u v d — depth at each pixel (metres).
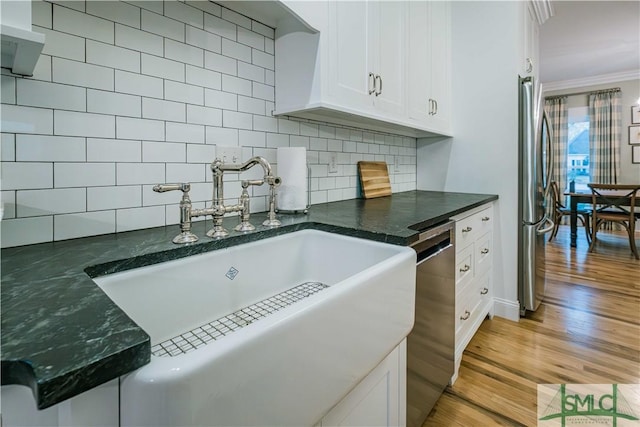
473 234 1.94
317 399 0.61
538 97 2.27
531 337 2.05
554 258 3.71
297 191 1.47
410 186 2.70
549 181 2.50
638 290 2.76
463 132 2.50
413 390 1.16
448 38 2.46
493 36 2.33
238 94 1.38
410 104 1.98
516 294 2.30
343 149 1.99
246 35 1.40
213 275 0.96
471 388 1.58
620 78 5.10
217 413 0.43
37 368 0.35
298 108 1.45
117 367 0.39
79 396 0.39
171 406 0.39
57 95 0.93
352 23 1.52
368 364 0.76
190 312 0.91
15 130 0.86
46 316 0.49
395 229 1.14
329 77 1.41
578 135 5.64
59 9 0.92
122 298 0.77
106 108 1.02
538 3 2.68
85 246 0.89
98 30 0.99
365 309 0.74
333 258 1.21
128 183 1.08
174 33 1.17
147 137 1.12
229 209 1.07
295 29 1.43
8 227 0.86
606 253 3.90
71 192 0.96
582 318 2.29
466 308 1.84
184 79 1.21
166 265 0.86
